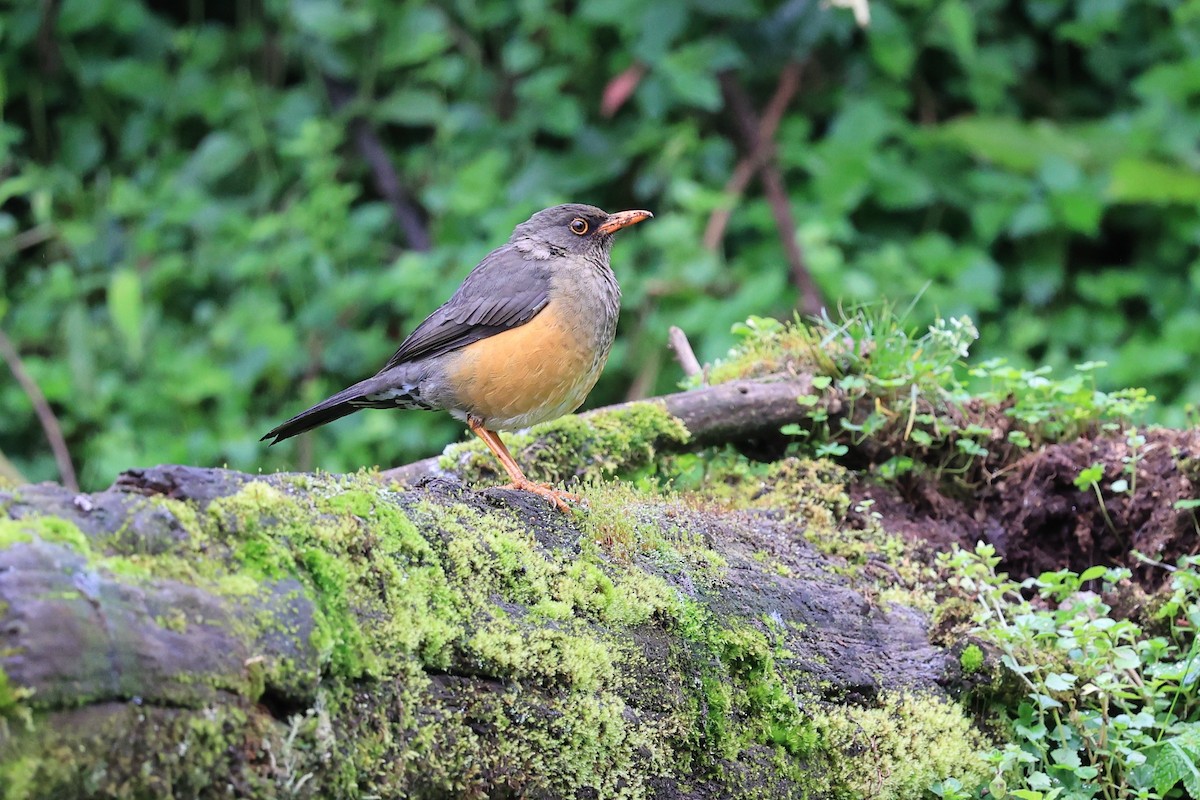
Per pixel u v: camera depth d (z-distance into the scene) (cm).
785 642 753
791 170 1777
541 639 618
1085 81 1881
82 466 1653
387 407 933
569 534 713
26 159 1894
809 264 1585
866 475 1012
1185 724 740
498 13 1806
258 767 496
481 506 704
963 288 1603
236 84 1825
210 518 530
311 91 1833
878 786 736
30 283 1738
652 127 1719
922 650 801
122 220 1825
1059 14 1841
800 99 1814
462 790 575
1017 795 734
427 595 587
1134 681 773
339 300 1634
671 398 1008
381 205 1741
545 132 1819
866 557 883
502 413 896
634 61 1741
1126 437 958
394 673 558
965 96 1847
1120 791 731
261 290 1719
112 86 1819
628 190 1788
